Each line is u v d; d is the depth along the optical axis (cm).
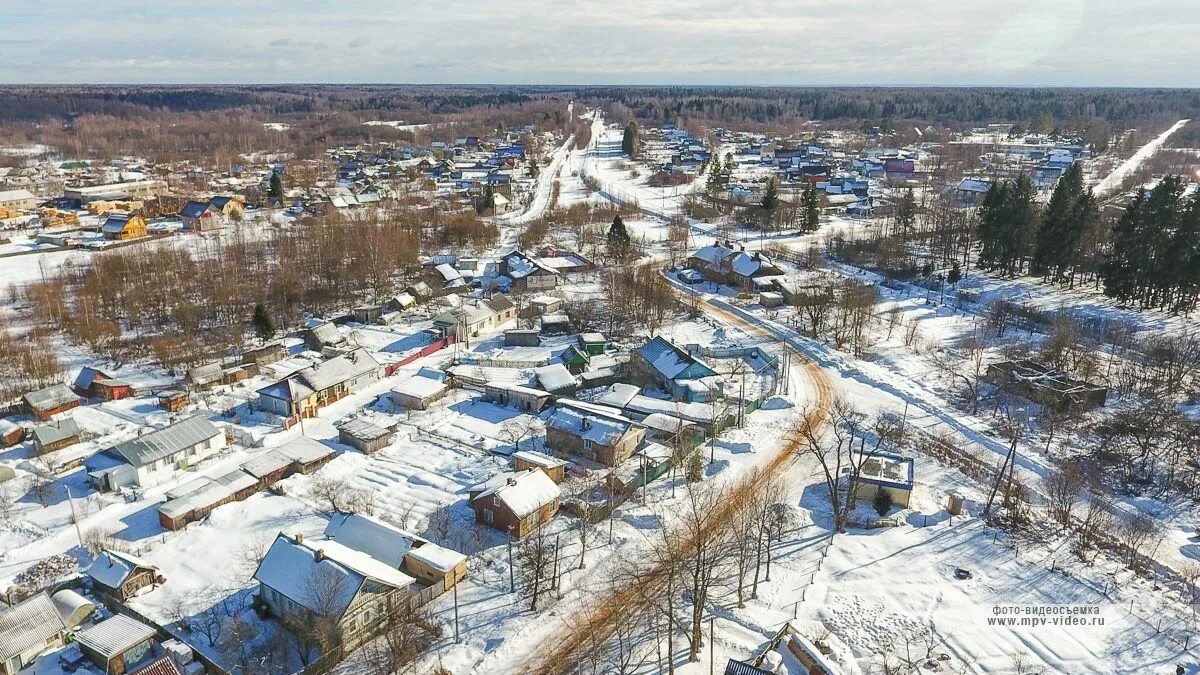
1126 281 10788
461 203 18950
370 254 12375
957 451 6975
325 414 7819
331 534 5509
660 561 5341
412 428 7500
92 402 8006
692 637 4497
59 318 10350
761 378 8731
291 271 12081
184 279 11812
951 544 5541
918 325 10562
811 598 4944
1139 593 4966
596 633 4662
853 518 5859
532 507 5681
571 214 17250
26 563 5409
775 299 11475
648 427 7362
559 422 7019
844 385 8550
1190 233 10138
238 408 7862
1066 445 7106
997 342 9819
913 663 4362
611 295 11250
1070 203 12688
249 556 5406
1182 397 8038
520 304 11131
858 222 17662
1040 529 5712
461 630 4706
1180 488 6388
